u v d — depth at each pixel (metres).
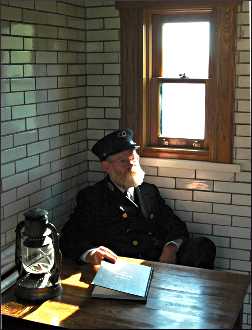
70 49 3.21
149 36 3.27
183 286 2.46
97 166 3.48
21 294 2.35
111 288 2.35
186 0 3.11
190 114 3.31
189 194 3.32
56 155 3.14
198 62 3.24
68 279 2.56
